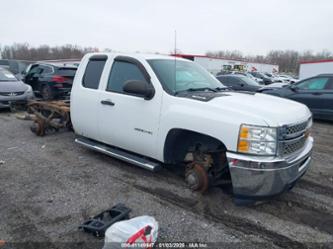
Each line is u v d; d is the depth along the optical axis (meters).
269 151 2.81
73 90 4.82
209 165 3.40
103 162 4.65
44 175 4.10
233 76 12.88
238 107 3.03
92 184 3.83
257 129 2.80
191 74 4.12
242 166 2.86
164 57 4.17
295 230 2.89
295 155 3.16
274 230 2.88
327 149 5.83
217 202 3.39
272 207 3.33
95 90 4.41
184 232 2.81
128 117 3.90
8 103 8.80
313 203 3.45
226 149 3.00
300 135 3.20
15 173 4.16
